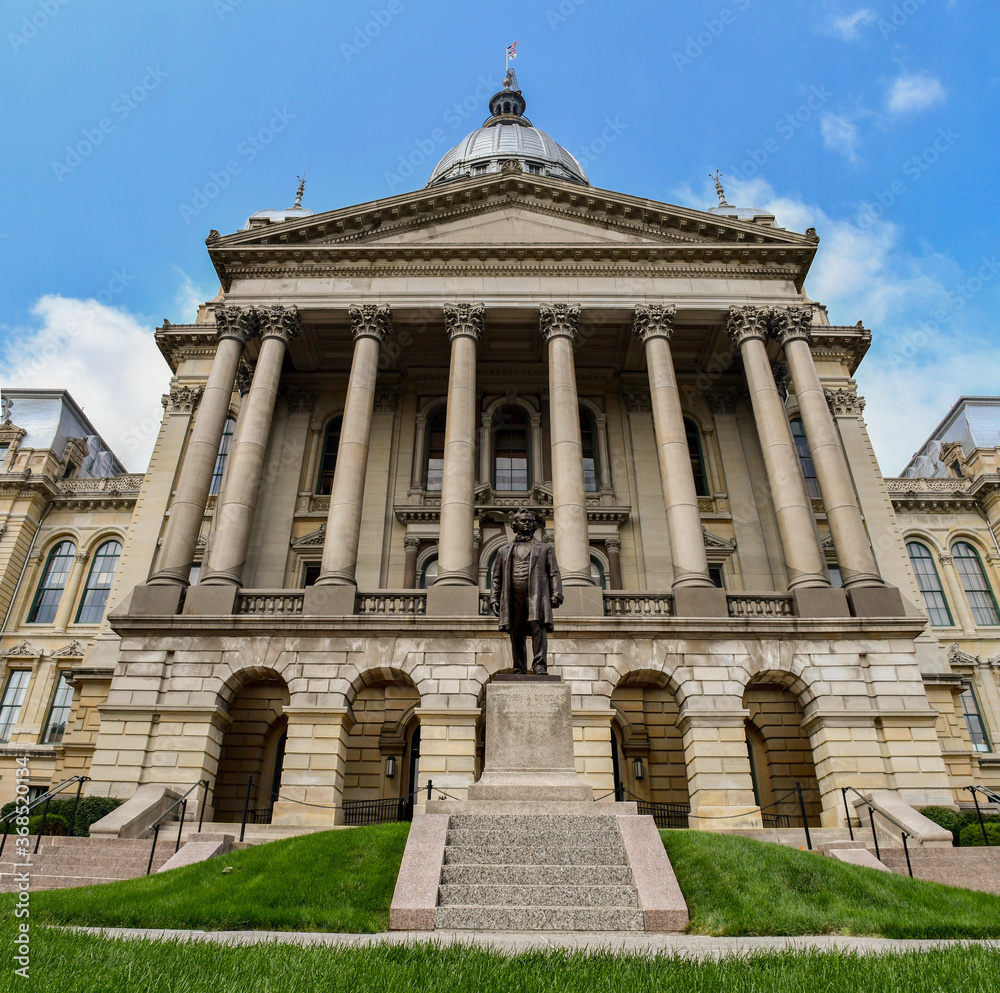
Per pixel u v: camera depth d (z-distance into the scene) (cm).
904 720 2500
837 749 2470
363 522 3456
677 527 2831
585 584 2689
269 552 3388
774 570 3394
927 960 736
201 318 4316
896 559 3525
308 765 2425
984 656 4534
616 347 3694
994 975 664
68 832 2125
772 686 2933
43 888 1513
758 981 642
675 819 2738
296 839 1408
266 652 2597
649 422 3738
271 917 1035
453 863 1097
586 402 3784
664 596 2722
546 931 963
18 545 4762
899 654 2598
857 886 1203
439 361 3797
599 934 948
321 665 2573
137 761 2433
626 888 1034
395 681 2753
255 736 2902
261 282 3375
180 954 712
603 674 2558
